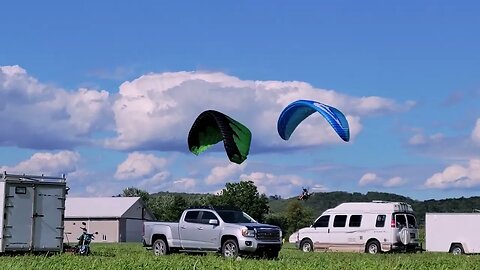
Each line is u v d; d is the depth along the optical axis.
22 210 25.19
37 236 25.45
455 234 39.91
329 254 30.70
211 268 17.66
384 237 36.69
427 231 40.69
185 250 27.31
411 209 38.03
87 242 27.05
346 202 38.56
